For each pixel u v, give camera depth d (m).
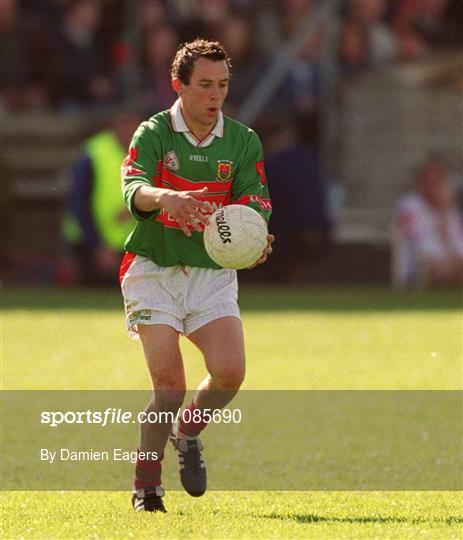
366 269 82.62
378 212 84.69
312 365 45.88
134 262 25.08
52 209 83.38
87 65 87.69
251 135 25.30
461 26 95.50
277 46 88.38
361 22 90.88
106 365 45.69
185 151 24.88
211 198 25.19
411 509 24.50
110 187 74.38
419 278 80.62
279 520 23.39
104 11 87.31
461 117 88.00
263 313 64.12
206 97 24.33
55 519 23.53
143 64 85.75
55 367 45.09
